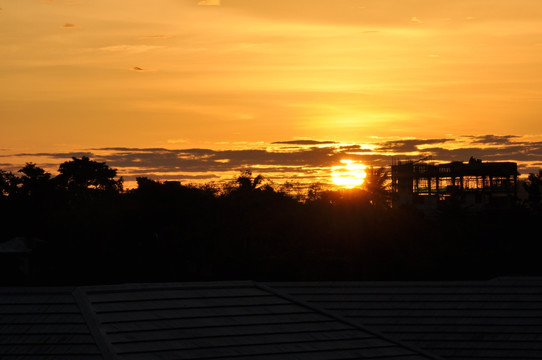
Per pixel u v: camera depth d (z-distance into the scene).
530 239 90.88
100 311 28.42
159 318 28.73
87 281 91.31
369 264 81.88
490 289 36.62
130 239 93.44
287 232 88.81
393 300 36.28
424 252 83.00
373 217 86.62
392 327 34.62
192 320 29.22
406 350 31.34
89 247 96.38
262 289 33.41
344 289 37.22
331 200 92.69
